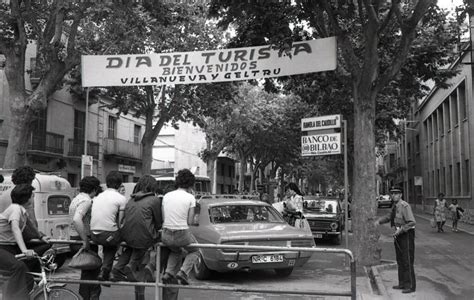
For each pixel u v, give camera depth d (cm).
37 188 1090
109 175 689
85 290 689
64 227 1145
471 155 2875
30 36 1549
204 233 963
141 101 2344
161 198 719
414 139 5072
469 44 2542
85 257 661
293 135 3369
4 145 2203
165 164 4303
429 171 4347
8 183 1093
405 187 5634
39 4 1485
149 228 650
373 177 1141
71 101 2759
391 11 1104
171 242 649
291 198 1600
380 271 1060
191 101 2284
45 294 610
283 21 1124
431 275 1045
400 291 862
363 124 1148
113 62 1158
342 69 1357
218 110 2348
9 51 1395
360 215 1129
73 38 1448
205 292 870
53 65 1416
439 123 3909
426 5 1075
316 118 1094
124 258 688
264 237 920
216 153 3294
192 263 682
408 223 855
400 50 1123
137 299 696
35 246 661
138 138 3700
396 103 2153
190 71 1133
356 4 1437
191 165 4609
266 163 4109
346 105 1880
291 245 945
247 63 1113
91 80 1161
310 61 1084
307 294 604
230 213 1040
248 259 908
